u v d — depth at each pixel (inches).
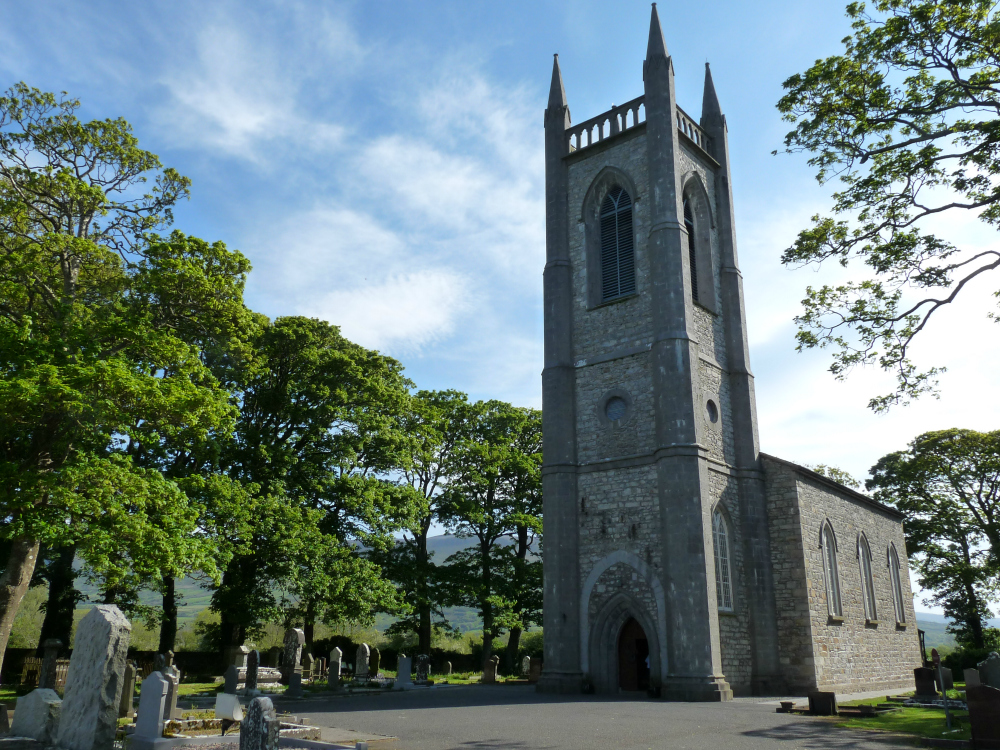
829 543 1270.9
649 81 1262.3
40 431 815.1
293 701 931.3
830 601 1210.0
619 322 1212.5
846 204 817.5
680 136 1286.9
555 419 1205.1
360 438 1457.9
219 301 977.5
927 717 717.9
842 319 851.4
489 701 936.9
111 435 854.5
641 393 1147.9
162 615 1364.4
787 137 833.5
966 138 757.9
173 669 882.1
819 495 1259.8
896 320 824.3
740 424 1216.2
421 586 1619.1
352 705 880.9
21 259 867.4
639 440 1129.4
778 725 664.4
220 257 995.3
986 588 2046.0
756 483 1181.7
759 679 1080.2
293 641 1254.9
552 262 1310.3
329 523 1465.3
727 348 1280.8
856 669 1234.6
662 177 1203.2
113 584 838.5
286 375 1460.4
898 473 2202.3
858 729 636.1
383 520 1477.6
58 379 709.9
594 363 1219.9
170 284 920.9
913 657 1560.0
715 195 1381.6
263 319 1160.8
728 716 742.5
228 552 1114.1
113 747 507.2
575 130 1382.9
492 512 1772.9
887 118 784.3
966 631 2233.0
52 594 1387.8
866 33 772.0
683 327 1122.0
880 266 817.5
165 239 964.0
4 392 671.8
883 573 1508.4
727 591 1090.7
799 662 1085.8
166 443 1177.4
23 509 737.0
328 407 1402.6
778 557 1148.5
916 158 776.9
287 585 1291.8
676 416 1074.1
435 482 1775.3
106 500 750.5
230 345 1030.4
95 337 829.8
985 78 738.2
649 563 1059.3
